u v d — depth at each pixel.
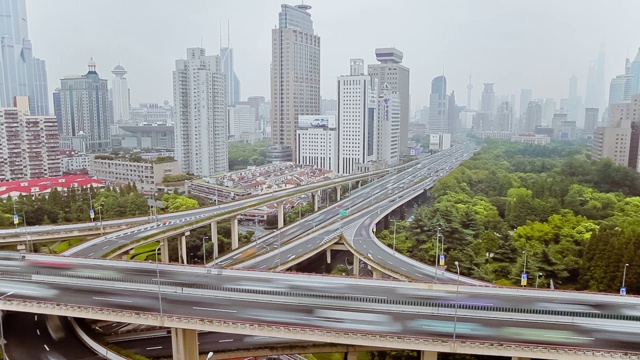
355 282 87.94
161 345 79.62
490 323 70.00
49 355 73.94
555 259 109.94
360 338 64.88
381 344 64.69
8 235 128.88
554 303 78.56
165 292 81.56
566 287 107.06
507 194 190.62
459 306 74.81
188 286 83.19
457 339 63.91
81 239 146.25
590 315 72.06
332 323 68.88
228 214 149.12
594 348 61.81
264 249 139.25
